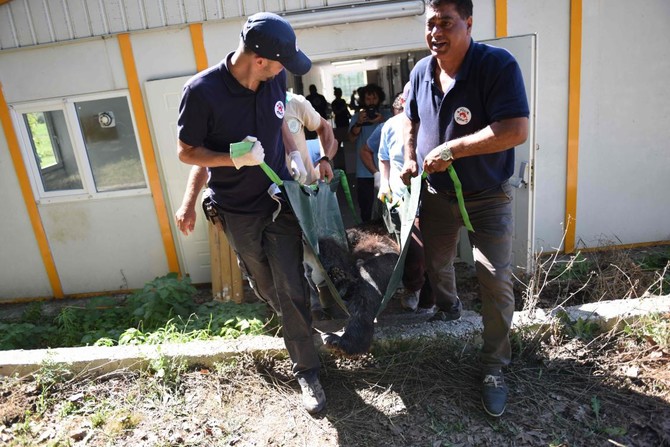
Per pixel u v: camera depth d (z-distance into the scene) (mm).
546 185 5535
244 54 2336
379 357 3270
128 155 5672
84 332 5000
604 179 5539
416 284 3711
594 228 5680
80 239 5930
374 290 3088
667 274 4652
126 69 5336
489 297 2668
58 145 5668
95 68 5359
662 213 5656
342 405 2949
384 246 3469
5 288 6125
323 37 5172
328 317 3799
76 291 6113
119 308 5273
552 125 5379
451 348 3238
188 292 4996
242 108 2500
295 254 2775
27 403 3086
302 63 2373
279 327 3801
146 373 3283
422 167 2867
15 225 5898
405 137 3031
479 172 2627
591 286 4559
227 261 5398
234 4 5117
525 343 3229
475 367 3104
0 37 5262
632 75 5262
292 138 3336
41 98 5461
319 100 9094
